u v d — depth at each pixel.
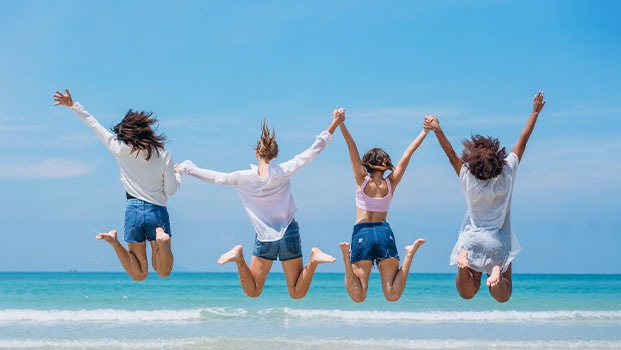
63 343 11.23
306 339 12.12
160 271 6.95
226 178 6.68
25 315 16.36
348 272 6.84
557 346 11.41
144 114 6.80
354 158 7.05
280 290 27.72
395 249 7.07
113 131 6.83
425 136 7.01
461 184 6.66
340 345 11.30
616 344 11.73
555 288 36.53
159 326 14.55
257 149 6.81
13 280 40.66
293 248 6.84
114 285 32.75
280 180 6.73
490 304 21.92
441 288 30.67
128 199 6.91
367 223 7.07
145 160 6.75
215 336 12.67
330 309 19.19
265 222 6.80
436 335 13.19
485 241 6.60
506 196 6.62
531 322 16.25
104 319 15.85
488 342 11.80
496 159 6.45
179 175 7.09
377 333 13.45
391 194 7.08
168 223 6.97
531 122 6.82
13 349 10.57
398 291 6.89
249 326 14.67
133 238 6.85
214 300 22.30
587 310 20.02
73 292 26.42
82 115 6.67
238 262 6.70
